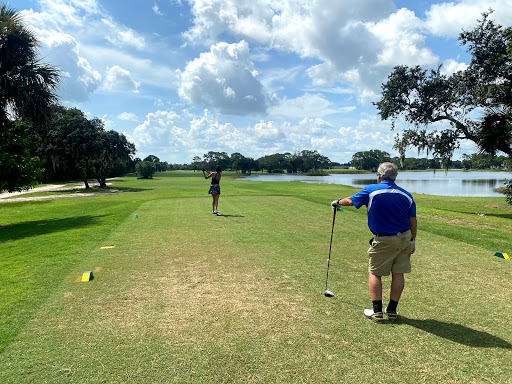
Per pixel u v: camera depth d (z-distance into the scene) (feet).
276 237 24.93
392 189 11.43
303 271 16.90
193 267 17.56
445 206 60.08
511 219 40.40
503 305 12.67
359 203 11.97
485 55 46.42
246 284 15.01
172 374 8.38
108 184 161.48
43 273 16.57
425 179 219.00
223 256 19.72
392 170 11.85
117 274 16.44
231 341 9.98
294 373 8.39
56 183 172.65
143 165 238.68
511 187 53.16
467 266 17.79
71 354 9.30
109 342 9.96
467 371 8.46
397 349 9.53
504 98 45.19
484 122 46.85
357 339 10.11
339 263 18.30
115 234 26.32
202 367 8.67
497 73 46.21
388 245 11.10
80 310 12.24
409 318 11.57
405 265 11.30
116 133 137.18
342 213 37.45
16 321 11.33
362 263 18.31
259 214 36.76
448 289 14.38
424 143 54.65
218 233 26.43
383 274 11.43
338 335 10.36
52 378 8.23
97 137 124.16
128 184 160.56
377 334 10.41
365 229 28.09
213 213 37.29
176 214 37.27
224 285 14.89
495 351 9.42
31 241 24.44
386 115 56.49
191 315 11.82
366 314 11.69
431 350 9.48
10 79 38.52
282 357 9.11
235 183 145.89
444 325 11.05
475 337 10.21
